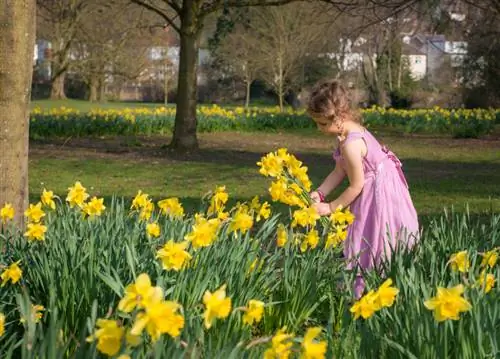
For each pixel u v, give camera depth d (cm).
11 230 449
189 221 459
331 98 478
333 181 500
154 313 227
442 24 2412
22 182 551
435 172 1466
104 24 3284
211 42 4575
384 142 2297
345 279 380
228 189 1166
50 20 3212
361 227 476
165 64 4644
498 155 1891
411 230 482
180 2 2205
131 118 2455
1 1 537
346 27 3456
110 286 335
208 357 268
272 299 427
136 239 415
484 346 306
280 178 441
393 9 2066
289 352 256
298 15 3647
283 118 2909
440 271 419
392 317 330
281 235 413
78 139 2216
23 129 551
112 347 231
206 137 2412
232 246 392
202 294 364
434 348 300
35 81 5306
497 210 955
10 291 388
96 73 3641
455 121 2720
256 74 4278
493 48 3747
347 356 322
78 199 441
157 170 1430
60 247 390
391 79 4741
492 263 381
